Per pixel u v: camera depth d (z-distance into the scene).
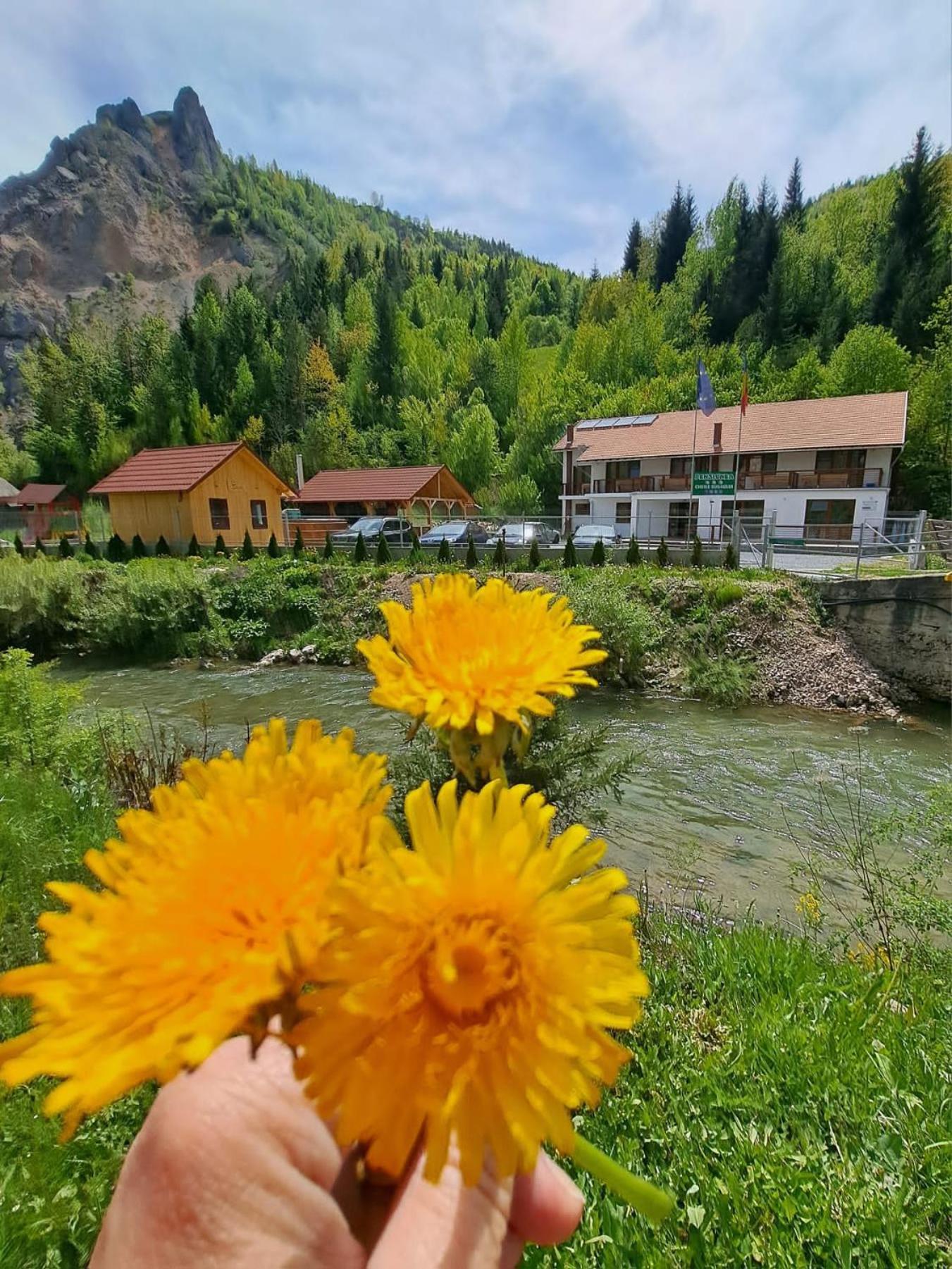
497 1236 0.66
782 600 15.34
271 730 0.57
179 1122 0.66
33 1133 1.83
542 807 0.48
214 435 63.19
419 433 61.16
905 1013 3.04
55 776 5.31
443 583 0.64
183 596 18.25
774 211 68.62
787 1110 2.25
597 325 70.44
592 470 37.41
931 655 14.10
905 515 34.38
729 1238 1.73
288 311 80.75
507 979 0.40
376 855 0.44
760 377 51.22
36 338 109.44
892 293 51.84
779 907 6.23
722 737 11.60
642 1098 2.37
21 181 131.62
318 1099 0.41
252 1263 0.61
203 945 0.40
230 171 158.50
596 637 0.61
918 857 5.81
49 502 56.06
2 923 2.94
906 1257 1.68
